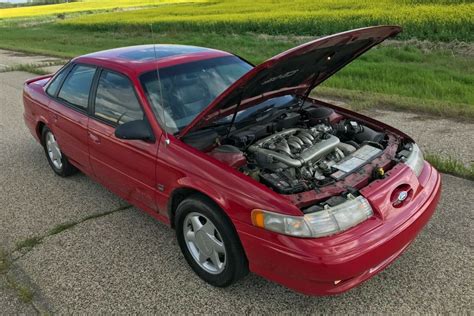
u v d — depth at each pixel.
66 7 67.56
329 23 20.27
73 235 4.23
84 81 4.65
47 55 17.30
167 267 3.68
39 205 4.88
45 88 5.49
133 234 4.20
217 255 3.29
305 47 3.00
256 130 3.76
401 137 3.90
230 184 3.02
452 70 10.94
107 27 31.27
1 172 5.84
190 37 22.53
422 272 3.41
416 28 17.03
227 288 3.38
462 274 3.35
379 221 2.91
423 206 3.21
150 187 3.76
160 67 4.08
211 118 3.43
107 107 4.21
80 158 4.82
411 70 10.85
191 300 3.27
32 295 3.40
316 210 2.82
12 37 29.14
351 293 3.25
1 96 10.36
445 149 5.59
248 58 13.75
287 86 4.04
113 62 4.33
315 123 4.11
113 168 4.21
